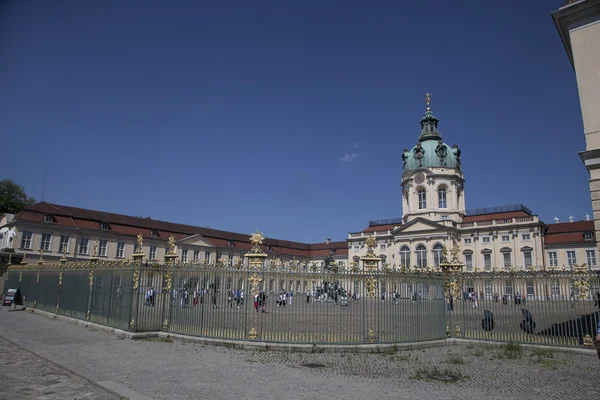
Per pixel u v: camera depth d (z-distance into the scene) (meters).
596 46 17.56
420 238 77.12
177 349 14.45
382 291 16.28
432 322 17.31
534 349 15.92
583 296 16.22
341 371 11.88
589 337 15.48
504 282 18.28
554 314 16.86
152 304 17.47
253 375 11.06
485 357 14.66
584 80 17.56
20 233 57.59
